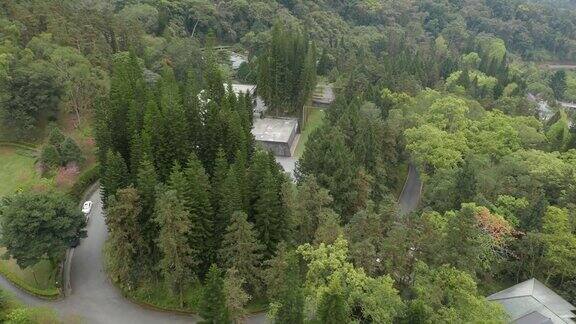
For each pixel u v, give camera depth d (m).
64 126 90.94
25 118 86.00
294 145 108.12
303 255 55.28
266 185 59.16
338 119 95.25
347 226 61.12
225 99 80.19
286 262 54.12
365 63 135.12
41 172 79.94
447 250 55.16
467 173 73.44
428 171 88.00
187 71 107.19
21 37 99.75
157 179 62.38
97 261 67.00
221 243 60.19
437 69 148.12
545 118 135.62
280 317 45.78
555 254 64.00
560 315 56.31
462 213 54.66
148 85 92.69
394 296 49.06
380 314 47.44
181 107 71.88
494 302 53.78
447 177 76.31
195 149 72.38
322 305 44.28
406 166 104.75
